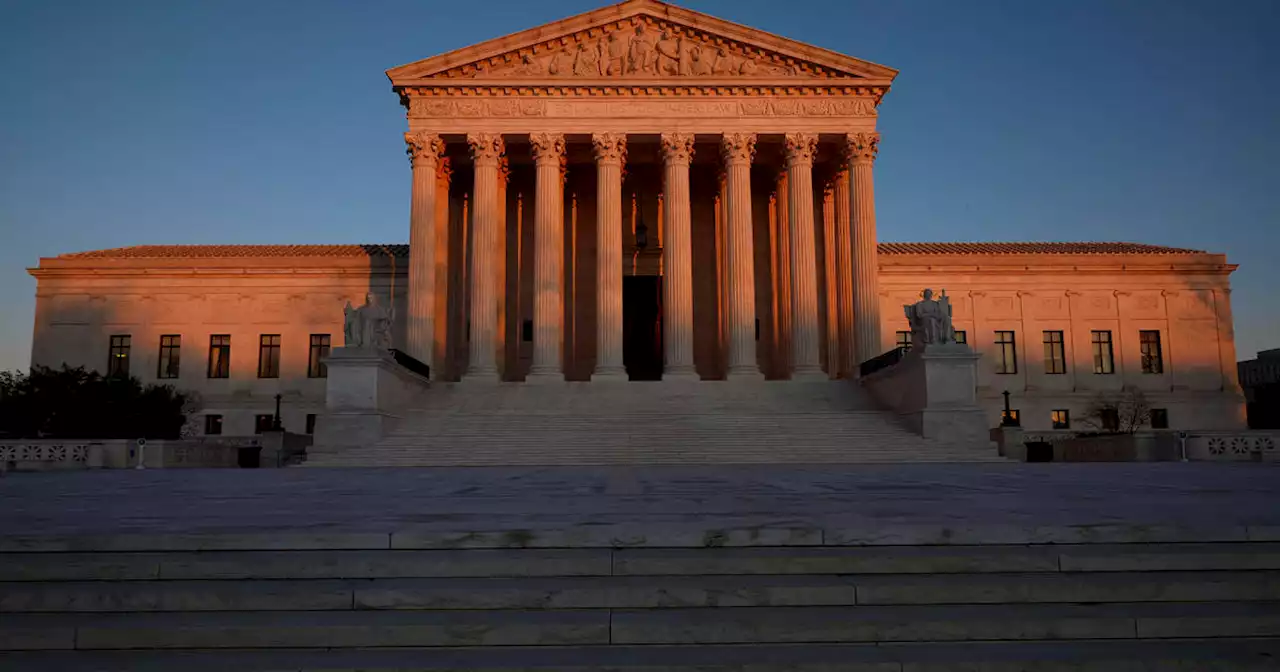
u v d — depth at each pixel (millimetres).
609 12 47094
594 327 53781
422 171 46750
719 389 43281
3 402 46031
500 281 49344
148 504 15594
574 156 51594
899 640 8258
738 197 46844
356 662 7797
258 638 8227
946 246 66750
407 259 59906
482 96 47406
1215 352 60969
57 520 12500
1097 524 10711
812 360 45906
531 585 9234
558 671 7523
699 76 47250
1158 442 33938
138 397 48156
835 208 50656
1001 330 60844
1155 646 8125
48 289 60406
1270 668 7625
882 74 47156
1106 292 61344
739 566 9641
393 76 46781
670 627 8242
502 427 36344
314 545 10352
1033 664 7668
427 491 18719
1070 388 60281
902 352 38250
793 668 7629
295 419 58750
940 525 10648
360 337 36312
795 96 47719
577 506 14570
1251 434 32562
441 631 8234
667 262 46625
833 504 14523
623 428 35781
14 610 8883
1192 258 61469
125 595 8945
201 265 60219
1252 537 10469
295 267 60000
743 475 24078
